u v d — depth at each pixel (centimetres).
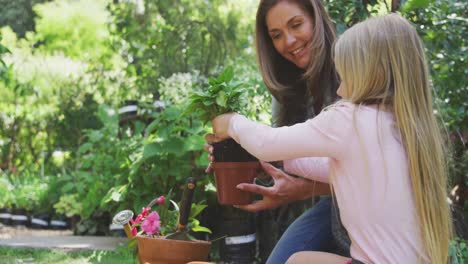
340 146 180
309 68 248
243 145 201
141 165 432
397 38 184
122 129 542
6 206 652
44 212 628
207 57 668
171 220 218
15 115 784
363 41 186
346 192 181
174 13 671
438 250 175
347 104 184
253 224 412
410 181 177
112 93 746
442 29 373
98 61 770
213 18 681
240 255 406
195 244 199
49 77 779
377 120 178
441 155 182
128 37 673
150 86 652
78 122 770
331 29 246
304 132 186
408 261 174
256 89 433
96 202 517
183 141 419
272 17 248
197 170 429
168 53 655
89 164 541
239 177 225
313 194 243
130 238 219
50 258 414
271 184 291
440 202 178
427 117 182
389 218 175
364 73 184
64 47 1065
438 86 376
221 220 414
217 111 218
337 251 249
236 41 696
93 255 423
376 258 175
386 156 176
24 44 923
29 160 791
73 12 1074
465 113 372
